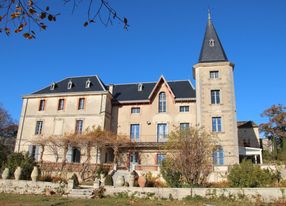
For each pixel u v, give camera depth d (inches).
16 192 763.4
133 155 1210.6
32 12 174.6
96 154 1154.7
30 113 1322.6
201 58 1243.2
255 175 685.3
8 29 181.5
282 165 786.2
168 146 777.6
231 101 1126.4
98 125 1224.2
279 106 1678.2
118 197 685.9
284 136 1552.7
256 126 1619.1
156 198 673.0
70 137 1036.5
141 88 1379.2
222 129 1096.2
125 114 1305.4
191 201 635.5
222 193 653.9
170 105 1264.8
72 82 1406.3
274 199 623.2
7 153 991.0
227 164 1034.7
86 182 919.0
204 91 1165.1
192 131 781.9
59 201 583.8
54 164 1018.1
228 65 1182.3
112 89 1401.3
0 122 2026.3
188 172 712.4
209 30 1316.4
